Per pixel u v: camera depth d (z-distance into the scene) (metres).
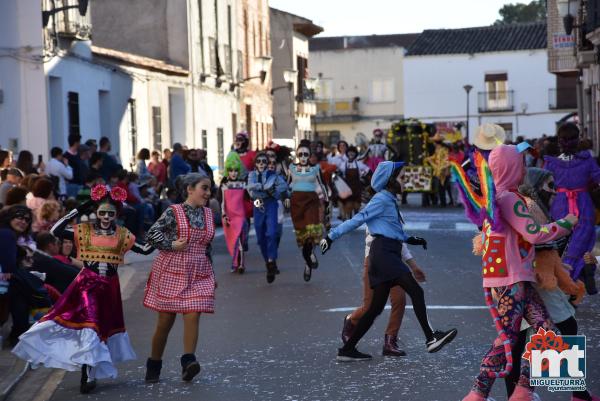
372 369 9.48
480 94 74.94
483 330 11.23
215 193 27.08
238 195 16.98
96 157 20.27
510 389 7.86
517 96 74.44
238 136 17.56
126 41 39.91
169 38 39.66
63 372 10.00
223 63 44.94
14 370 9.89
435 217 28.39
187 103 39.31
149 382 9.30
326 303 13.45
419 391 8.56
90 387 9.02
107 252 9.16
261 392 8.74
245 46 51.62
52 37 25.80
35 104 25.20
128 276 16.86
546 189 9.34
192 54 40.09
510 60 74.25
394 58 91.62
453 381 8.88
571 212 12.27
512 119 74.75
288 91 67.88
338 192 26.03
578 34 33.28
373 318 9.76
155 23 39.75
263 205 15.63
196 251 9.40
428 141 34.31
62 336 8.95
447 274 16.03
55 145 26.31
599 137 32.88
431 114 75.88
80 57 27.77
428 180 34.00
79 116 27.67
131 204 21.00
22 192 12.71
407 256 10.11
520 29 76.69
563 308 7.88
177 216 9.35
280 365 9.79
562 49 41.00
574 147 12.37
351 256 19.02
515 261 7.46
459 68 75.19
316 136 85.25
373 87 92.31
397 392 8.55
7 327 12.14
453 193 34.66
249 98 52.28
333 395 8.53
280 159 18.23
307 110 72.88
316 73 92.94
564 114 73.81
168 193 24.73
